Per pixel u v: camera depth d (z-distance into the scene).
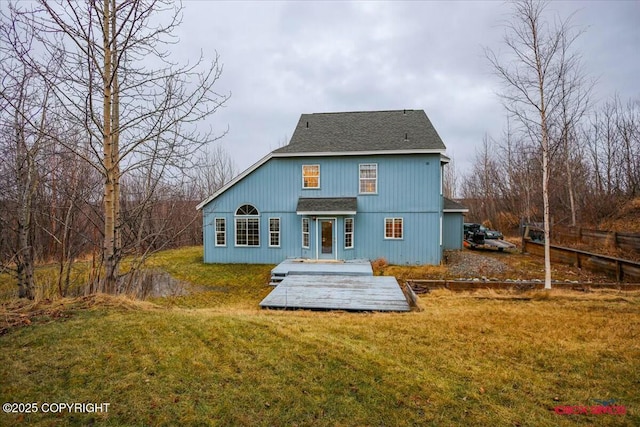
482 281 11.18
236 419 3.16
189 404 3.32
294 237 16.70
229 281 13.89
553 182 27.17
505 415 3.38
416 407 3.46
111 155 5.79
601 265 12.73
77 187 6.59
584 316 6.76
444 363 4.48
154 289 12.66
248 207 16.97
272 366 4.15
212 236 17.14
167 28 6.04
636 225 19.27
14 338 4.46
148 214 7.08
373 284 10.85
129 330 4.87
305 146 16.77
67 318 5.25
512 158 37.16
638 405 3.61
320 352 4.60
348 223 16.34
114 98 5.90
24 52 5.00
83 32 4.88
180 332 4.97
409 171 16.02
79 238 8.00
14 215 7.15
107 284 6.36
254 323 5.70
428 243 15.89
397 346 5.00
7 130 6.47
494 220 36.09
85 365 3.87
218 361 4.19
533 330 5.88
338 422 3.19
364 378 3.96
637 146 25.81
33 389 3.38
